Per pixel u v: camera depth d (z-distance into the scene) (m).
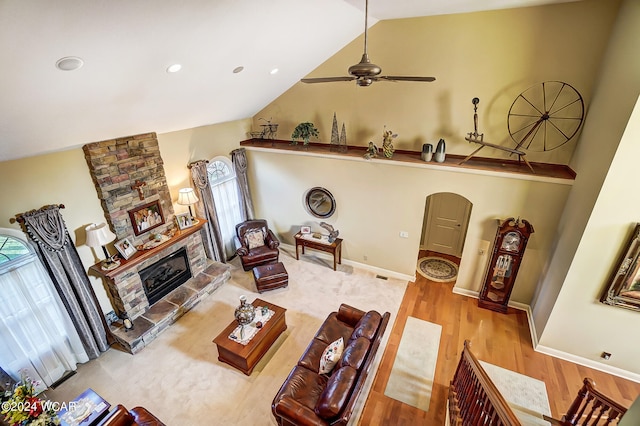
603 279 3.74
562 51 4.01
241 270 6.54
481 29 4.32
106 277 4.46
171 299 5.34
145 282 5.04
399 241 5.90
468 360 3.22
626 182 3.26
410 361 4.35
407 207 5.54
